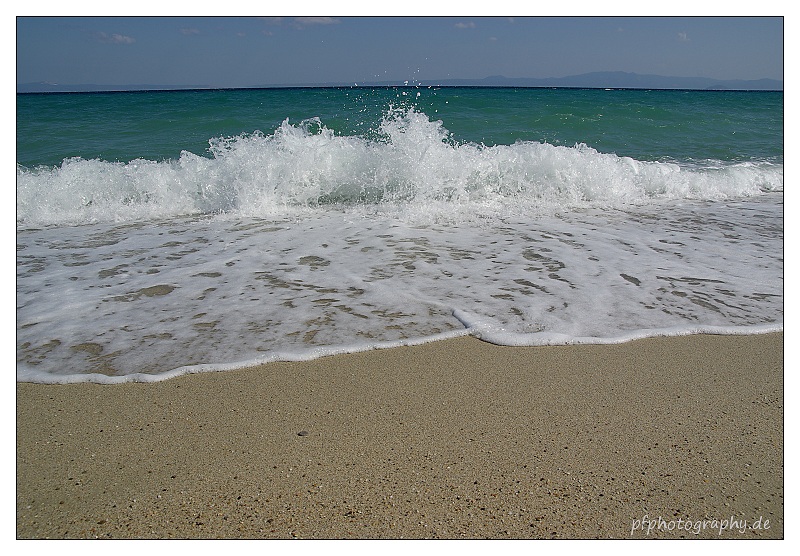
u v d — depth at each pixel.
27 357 2.70
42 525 1.67
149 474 1.89
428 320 3.10
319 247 4.45
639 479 1.88
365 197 6.11
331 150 6.21
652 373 2.57
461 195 6.11
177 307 3.29
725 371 2.59
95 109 12.52
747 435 2.12
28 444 2.05
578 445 2.05
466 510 1.74
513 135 9.75
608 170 6.41
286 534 1.64
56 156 7.80
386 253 4.28
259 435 2.11
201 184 6.01
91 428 2.16
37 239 4.73
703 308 3.26
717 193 6.63
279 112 11.31
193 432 2.13
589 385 2.47
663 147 9.23
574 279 3.71
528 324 3.04
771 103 16.89
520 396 2.38
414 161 6.15
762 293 3.48
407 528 1.67
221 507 1.75
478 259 4.13
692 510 1.76
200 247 4.47
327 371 2.58
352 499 1.78
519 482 1.86
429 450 2.02
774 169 7.42
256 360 2.67
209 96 16.91
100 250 4.41
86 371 2.58
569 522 1.70
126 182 5.94
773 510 1.76
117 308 3.28
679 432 2.14
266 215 5.59
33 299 3.40
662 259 4.12
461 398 2.36
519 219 5.39
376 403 2.32
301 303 3.34
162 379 2.51
